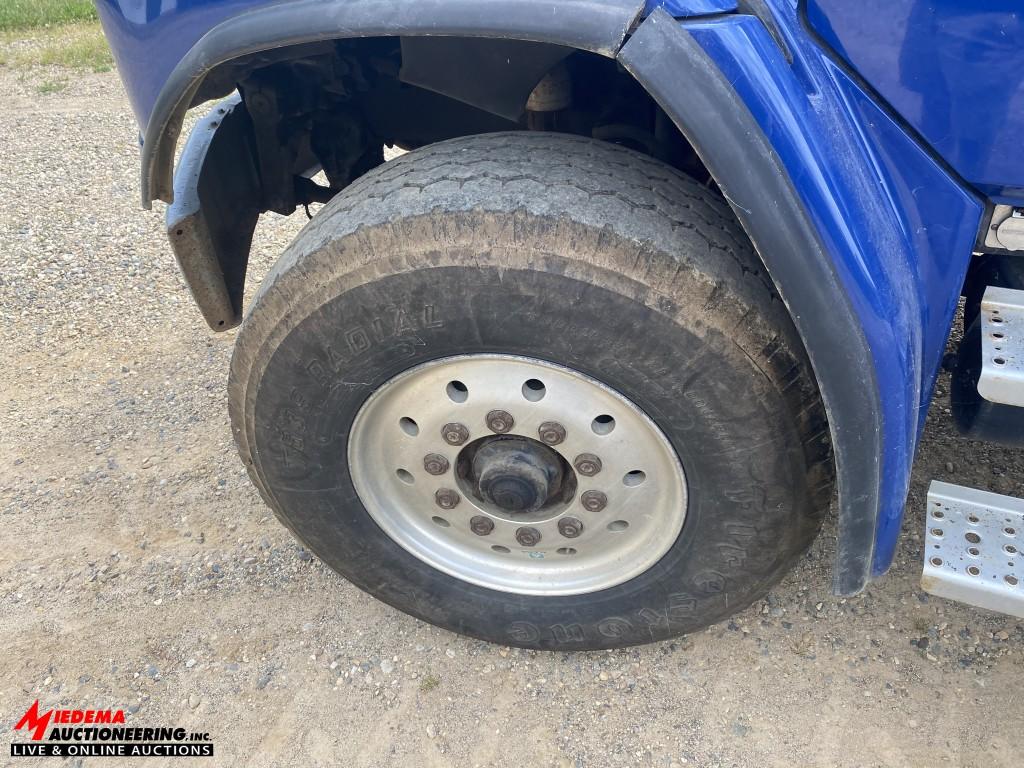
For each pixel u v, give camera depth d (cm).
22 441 313
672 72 127
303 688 223
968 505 173
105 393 338
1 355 361
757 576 185
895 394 147
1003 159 144
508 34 132
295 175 253
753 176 130
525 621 213
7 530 276
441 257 153
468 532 203
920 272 158
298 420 184
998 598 157
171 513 280
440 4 135
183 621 243
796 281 135
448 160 164
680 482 174
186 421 321
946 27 136
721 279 149
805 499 169
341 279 161
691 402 158
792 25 143
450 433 182
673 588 194
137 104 193
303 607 245
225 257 239
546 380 168
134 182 526
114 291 405
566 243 148
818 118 137
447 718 214
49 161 564
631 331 152
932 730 202
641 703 214
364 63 214
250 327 178
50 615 247
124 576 258
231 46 153
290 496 202
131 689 225
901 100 146
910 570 241
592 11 128
